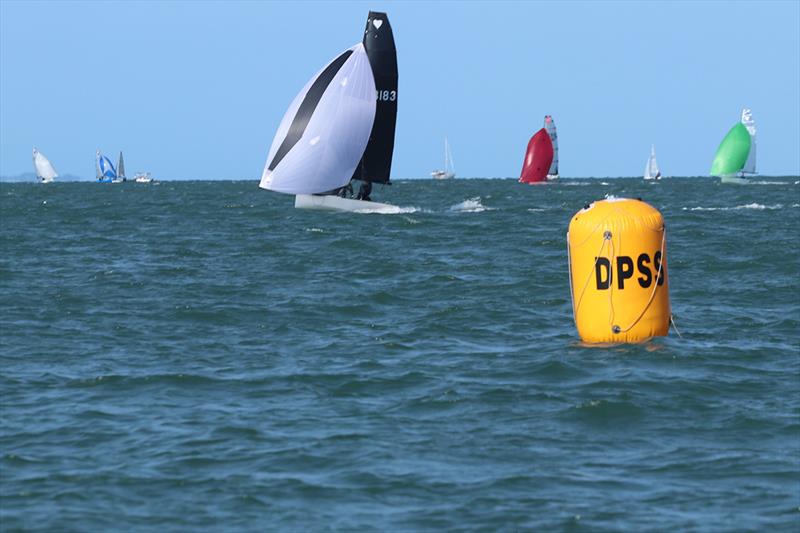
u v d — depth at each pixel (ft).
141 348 269.03
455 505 147.33
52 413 199.72
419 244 565.12
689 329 287.07
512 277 410.31
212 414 198.39
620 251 256.52
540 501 148.56
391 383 224.94
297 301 350.84
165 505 148.36
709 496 150.30
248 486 155.84
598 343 260.83
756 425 187.73
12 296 363.15
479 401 206.80
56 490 154.61
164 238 632.38
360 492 153.07
